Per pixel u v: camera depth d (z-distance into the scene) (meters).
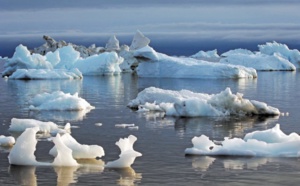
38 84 66.38
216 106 34.62
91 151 21.61
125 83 68.44
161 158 21.52
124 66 97.75
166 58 81.50
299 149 21.95
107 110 37.88
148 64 81.44
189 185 17.61
